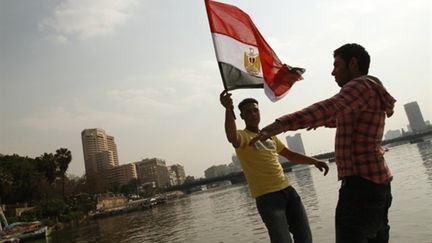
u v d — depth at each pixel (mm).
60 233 56000
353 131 2750
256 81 4262
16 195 79812
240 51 4281
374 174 2693
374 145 2736
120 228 50594
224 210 49938
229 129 4188
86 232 51938
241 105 4820
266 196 4496
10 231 49344
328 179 68750
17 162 82312
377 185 2699
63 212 76375
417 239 11945
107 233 45781
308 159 5258
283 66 4395
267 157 4613
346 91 2600
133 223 56844
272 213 4410
